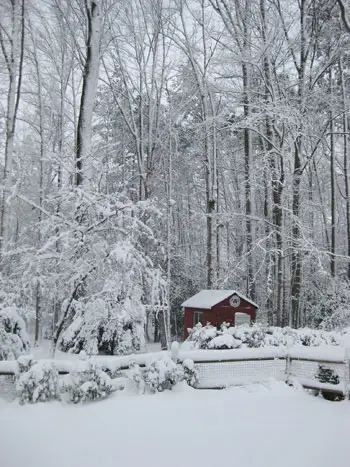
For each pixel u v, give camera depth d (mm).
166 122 19781
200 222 28703
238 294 15109
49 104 21484
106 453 4531
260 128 18438
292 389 7777
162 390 7023
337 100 16391
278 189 15180
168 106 20219
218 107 19938
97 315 8312
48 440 4855
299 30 15867
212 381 7641
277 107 14039
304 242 13938
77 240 8133
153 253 15039
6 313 8344
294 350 8234
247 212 18047
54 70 20375
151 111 17516
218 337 9227
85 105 11953
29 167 19594
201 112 21906
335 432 5383
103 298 8383
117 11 17016
